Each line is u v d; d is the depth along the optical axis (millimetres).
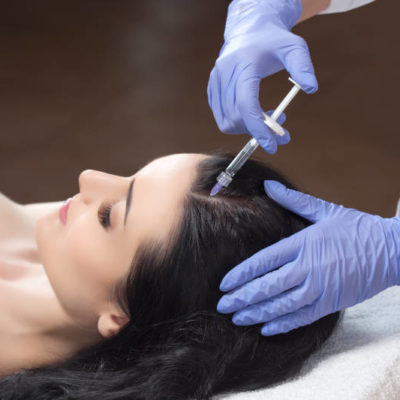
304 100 4070
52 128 3768
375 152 3604
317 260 1264
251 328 1324
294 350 1349
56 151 3576
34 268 1639
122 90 4184
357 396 1193
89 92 4152
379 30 4777
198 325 1312
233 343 1320
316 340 1375
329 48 4586
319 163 3480
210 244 1298
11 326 1481
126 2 5227
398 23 4844
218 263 1297
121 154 3570
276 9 1614
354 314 1550
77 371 1342
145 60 4531
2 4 5031
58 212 1461
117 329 1389
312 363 1370
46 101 4027
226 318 1313
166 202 1323
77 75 4312
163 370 1289
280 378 1333
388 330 1437
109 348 1368
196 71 4430
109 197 1379
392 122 3877
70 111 3943
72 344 1479
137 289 1335
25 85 4164
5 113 3863
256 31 1514
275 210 1343
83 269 1377
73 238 1386
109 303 1386
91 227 1376
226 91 1434
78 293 1398
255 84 1395
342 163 3490
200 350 1307
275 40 1432
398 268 1308
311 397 1207
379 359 1279
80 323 1442
